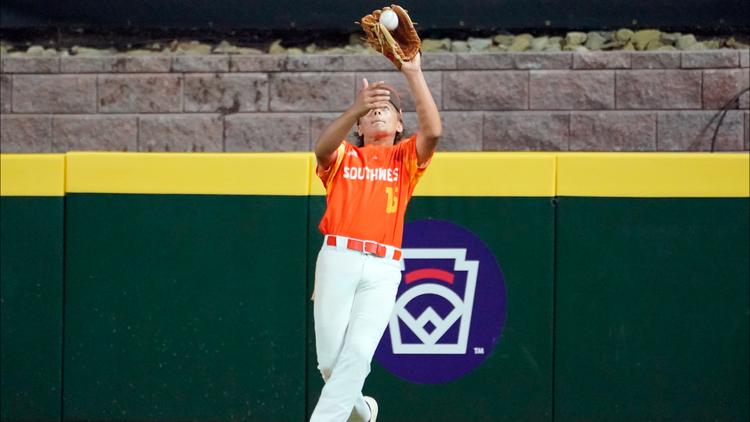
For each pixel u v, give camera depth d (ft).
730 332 66.95
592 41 87.61
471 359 68.08
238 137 85.87
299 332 68.54
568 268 67.67
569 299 67.62
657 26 86.53
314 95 85.61
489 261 67.97
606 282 67.46
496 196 68.03
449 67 84.69
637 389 67.21
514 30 88.53
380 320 53.21
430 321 68.23
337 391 52.26
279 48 89.81
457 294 68.18
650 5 85.25
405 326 68.28
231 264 69.05
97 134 86.74
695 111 83.15
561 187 67.72
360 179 53.88
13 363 70.18
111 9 88.58
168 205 69.46
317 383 68.39
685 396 67.05
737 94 82.89
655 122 83.35
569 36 87.81
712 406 67.00
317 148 52.44
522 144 84.12
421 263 68.33
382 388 68.39
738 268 66.90
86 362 69.82
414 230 68.33
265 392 68.69
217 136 86.07
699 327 67.05
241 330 68.90
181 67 86.48
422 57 84.79
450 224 68.23
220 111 86.22
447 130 84.43
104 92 86.94
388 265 53.36
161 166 69.51
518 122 84.12
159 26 89.10
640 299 67.26
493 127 84.17
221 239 69.10
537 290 67.82
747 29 86.79
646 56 83.51
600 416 67.41
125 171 69.72
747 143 82.69
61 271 70.08
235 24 88.63
